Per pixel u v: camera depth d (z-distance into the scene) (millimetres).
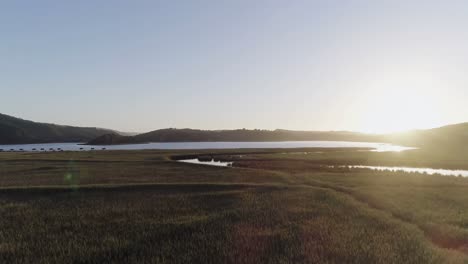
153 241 13227
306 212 18156
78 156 75750
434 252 11781
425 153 84062
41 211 18984
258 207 19516
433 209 19219
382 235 13789
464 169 50562
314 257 11156
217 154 85688
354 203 20672
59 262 10953
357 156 73000
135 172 41688
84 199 22656
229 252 11656
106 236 13953
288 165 54719
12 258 11438
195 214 18031
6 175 38469
